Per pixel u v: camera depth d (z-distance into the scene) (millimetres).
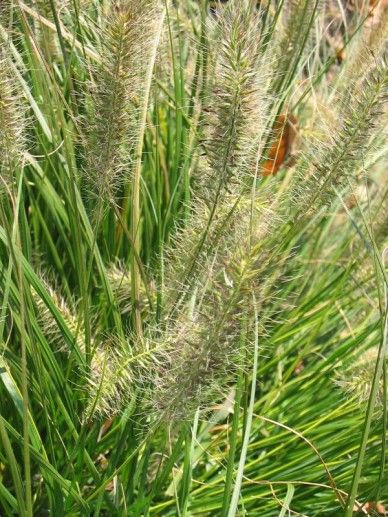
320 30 863
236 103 488
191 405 512
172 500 612
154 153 755
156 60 624
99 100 524
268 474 646
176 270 569
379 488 530
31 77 683
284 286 786
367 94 535
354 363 656
